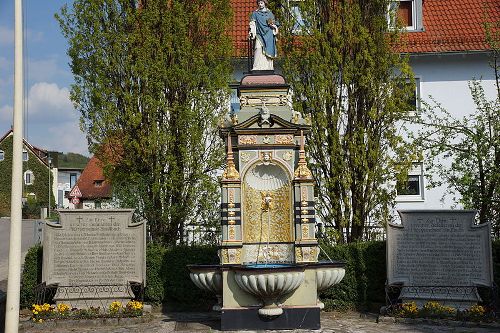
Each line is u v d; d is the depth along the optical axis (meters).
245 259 12.07
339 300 14.13
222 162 15.58
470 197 15.39
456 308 12.77
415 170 21.53
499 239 13.97
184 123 15.32
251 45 13.41
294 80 15.34
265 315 11.40
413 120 17.88
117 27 15.49
